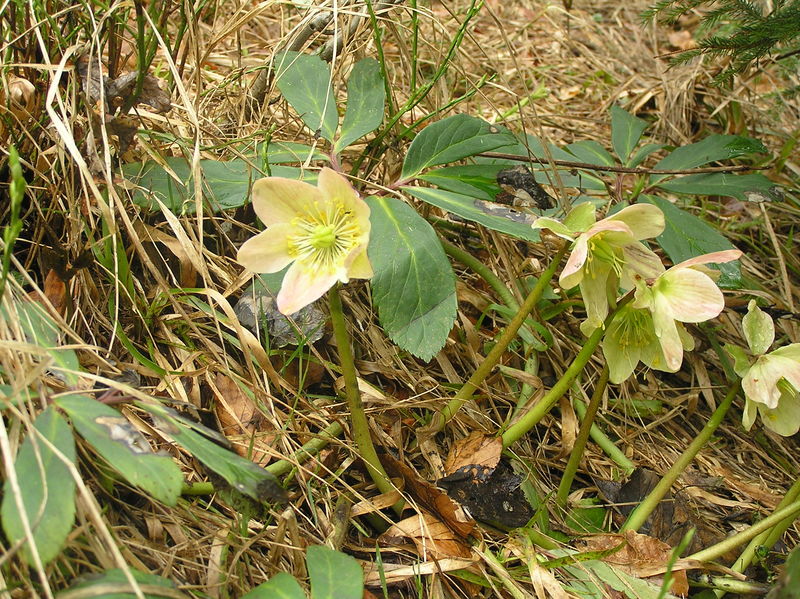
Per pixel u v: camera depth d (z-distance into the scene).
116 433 0.31
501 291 0.54
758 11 0.54
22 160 0.43
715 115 0.78
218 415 0.44
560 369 0.54
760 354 0.39
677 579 0.40
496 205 0.45
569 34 0.93
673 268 0.38
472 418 0.47
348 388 0.40
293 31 0.51
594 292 0.39
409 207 0.43
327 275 0.36
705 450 0.52
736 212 0.69
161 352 0.46
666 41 0.92
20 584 0.31
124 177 0.45
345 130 0.47
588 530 0.44
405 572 0.39
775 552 0.43
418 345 0.40
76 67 0.44
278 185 0.35
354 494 0.42
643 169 0.55
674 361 0.37
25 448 0.30
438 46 0.64
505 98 0.78
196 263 0.43
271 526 0.39
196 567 0.36
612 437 0.51
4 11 0.44
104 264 0.43
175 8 0.51
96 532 0.33
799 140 0.73
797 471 0.52
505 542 0.42
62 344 0.39
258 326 0.46
